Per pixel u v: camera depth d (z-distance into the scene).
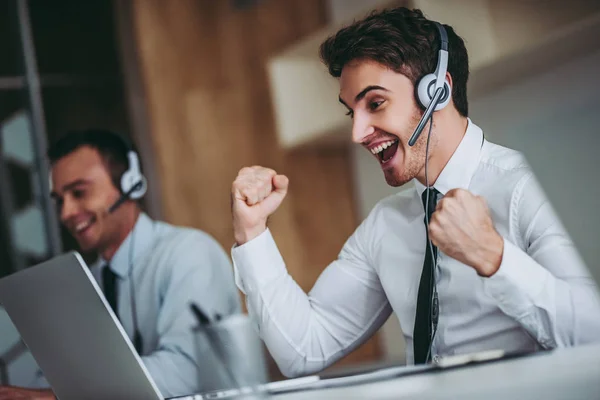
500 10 2.87
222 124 4.36
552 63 3.04
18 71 3.92
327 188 4.55
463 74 1.57
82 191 2.31
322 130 4.00
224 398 1.17
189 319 2.09
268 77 4.49
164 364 1.96
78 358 1.29
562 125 3.05
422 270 1.55
